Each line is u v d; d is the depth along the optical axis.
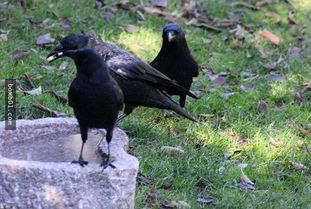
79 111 7.68
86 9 15.38
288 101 12.62
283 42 15.44
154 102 10.16
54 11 15.05
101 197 7.57
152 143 10.34
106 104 7.59
